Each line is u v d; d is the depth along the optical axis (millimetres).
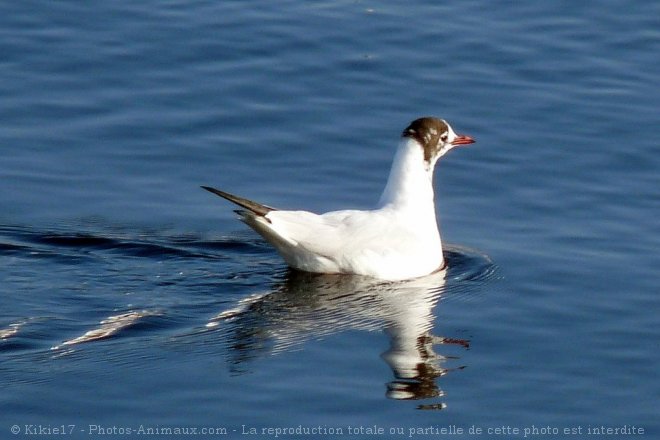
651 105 20328
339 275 15789
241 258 16234
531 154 19031
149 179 18188
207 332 14266
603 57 21688
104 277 15453
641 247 16594
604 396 13320
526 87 20797
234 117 19703
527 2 23281
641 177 18453
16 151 18656
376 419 12727
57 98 20031
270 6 22812
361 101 20219
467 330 14586
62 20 22109
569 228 17141
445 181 18406
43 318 14398
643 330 14609
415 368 13656
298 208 17578
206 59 21172
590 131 19641
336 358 13820
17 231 16578
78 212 17234
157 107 19891
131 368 13430
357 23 22359
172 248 16344
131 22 22156
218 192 15250
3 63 20875
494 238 16953
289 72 20891
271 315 14695
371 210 16297
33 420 12484
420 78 20891
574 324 14750
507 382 13508
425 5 23094
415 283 15719
